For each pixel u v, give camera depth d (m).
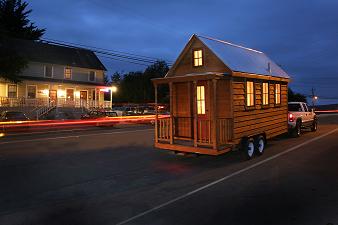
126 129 28.19
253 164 11.70
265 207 7.05
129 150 15.62
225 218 6.46
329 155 13.10
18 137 21.41
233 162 12.19
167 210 7.02
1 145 17.33
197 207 7.16
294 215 6.54
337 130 23.11
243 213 6.71
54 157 13.77
